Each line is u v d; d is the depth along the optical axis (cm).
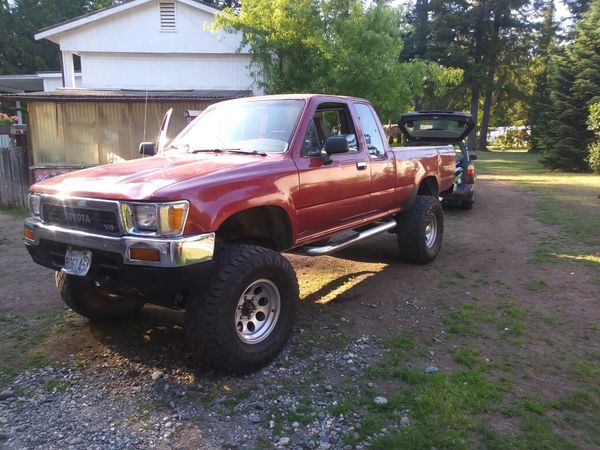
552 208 1181
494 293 579
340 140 449
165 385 361
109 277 355
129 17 1639
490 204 1276
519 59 4503
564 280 625
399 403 341
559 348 434
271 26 1405
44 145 1333
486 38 4322
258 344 382
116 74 1680
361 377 377
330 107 511
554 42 4784
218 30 1573
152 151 556
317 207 462
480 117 5262
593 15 2339
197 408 333
